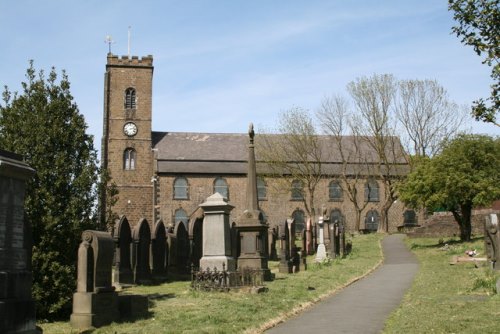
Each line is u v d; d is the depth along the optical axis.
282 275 24.94
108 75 67.94
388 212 68.31
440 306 14.23
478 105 11.16
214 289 18.25
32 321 9.90
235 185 66.94
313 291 18.44
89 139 15.84
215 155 68.88
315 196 68.56
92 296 12.48
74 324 12.46
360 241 50.69
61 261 14.41
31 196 14.27
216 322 12.58
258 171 67.50
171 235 26.92
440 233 50.72
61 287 13.95
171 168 66.00
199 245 28.00
